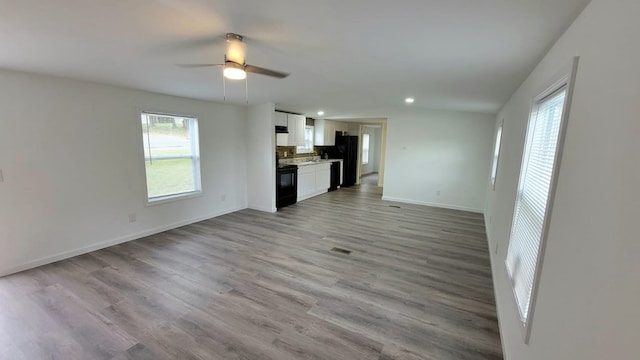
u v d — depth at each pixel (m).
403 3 1.31
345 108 5.88
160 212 4.39
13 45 2.05
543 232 1.30
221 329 2.19
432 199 6.38
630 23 0.76
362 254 3.64
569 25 1.33
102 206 3.69
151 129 4.23
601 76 0.94
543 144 1.67
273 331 2.18
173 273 3.06
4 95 2.85
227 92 4.03
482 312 2.46
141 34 1.83
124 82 3.40
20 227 3.04
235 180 5.69
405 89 3.49
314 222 5.02
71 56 2.33
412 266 3.32
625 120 0.75
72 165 3.38
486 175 5.86
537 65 1.97
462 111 5.88
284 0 1.33
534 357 1.29
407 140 6.50
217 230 4.52
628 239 0.68
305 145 7.84
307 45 1.98
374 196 7.39
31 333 2.11
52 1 1.38
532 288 1.38
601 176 0.86
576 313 0.93
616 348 0.70
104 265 3.23
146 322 2.26
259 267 3.24
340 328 2.23
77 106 3.36
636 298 0.63
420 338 2.13
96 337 2.08
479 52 1.92
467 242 4.11
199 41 1.96
